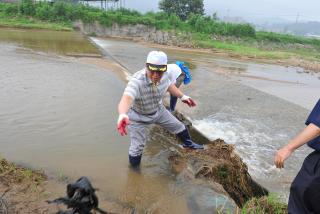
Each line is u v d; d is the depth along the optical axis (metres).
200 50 28.50
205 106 8.80
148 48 24.36
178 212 4.01
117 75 11.69
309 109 10.06
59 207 3.88
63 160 5.18
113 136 6.28
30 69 11.36
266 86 13.59
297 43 41.25
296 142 3.12
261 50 34.59
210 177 4.97
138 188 4.50
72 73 11.30
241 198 5.02
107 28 35.91
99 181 4.61
